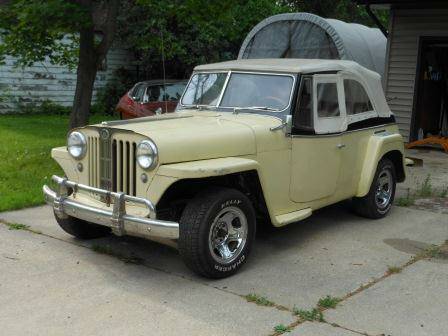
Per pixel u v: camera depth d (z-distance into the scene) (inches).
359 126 256.7
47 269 203.0
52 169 359.3
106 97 778.2
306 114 228.5
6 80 699.4
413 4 476.4
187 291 185.6
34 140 476.4
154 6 464.1
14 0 394.9
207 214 187.0
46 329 158.7
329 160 238.5
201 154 193.6
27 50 432.8
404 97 495.2
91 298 179.0
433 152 469.4
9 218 265.7
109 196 191.3
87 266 206.7
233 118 222.8
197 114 236.2
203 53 727.1
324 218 276.2
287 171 220.7
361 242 240.2
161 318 166.1
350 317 168.7
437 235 252.1
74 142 212.2
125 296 180.9
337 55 456.4
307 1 975.6
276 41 488.4
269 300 179.5
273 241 239.6
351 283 195.0
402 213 288.0
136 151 190.5
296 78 224.8
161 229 180.5
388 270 207.5
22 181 327.9
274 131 214.5
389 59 497.4
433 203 308.8
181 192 207.0
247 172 205.5
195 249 186.9
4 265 205.9
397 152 283.6
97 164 206.2
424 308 175.9
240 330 159.5
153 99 547.8
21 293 182.1
